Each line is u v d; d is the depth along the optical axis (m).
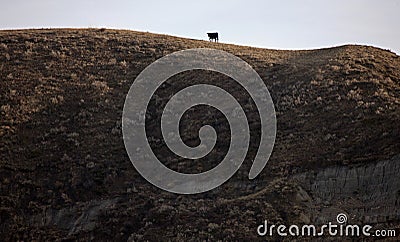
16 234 23.33
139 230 22.94
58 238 23.22
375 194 23.09
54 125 30.66
